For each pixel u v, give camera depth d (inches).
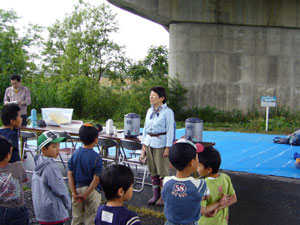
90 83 565.9
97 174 113.9
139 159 186.5
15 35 566.3
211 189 88.2
